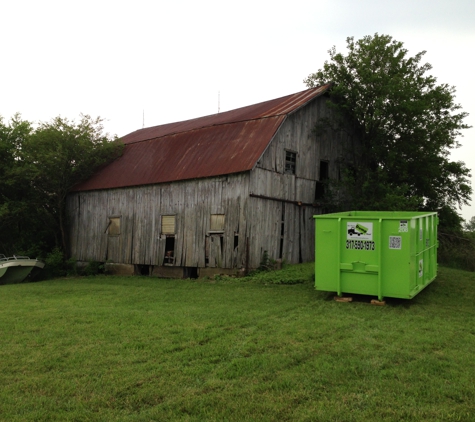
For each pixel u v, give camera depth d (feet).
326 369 22.65
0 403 19.30
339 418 17.39
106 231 81.92
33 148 85.25
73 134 85.30
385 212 46.85
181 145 76.64
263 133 63.98
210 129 74.64
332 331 30.09
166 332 30.78
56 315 37.76
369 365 23.30
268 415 17.67
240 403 18.81
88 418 17.75
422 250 42.93
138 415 17.98
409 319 33.60
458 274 54.80
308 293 45.44
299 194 69.72
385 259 38.75
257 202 61.67
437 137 75.66
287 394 19.67
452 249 73.36
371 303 39.17
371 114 74.49
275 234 64.69
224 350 26.17
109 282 67.15
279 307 38.70
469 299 41.11
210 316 35.83
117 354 25.91
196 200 67.05
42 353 26.30
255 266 60.80
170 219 70.90
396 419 17.25
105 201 82.69
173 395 19.90
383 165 77.66
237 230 61.11
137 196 76.69
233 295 46.85
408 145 74.28
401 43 76.89
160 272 72.74
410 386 20.47
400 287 38.06
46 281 73.36
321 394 19.74
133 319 35.24
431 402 18.85
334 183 72.02
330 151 76.43
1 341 29.19
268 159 63.98
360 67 73.92
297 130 69.97
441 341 27.50
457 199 84.53
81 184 88.22
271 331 30.42
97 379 21.88
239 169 60.34
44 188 87.86
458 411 17.90
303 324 32.07
